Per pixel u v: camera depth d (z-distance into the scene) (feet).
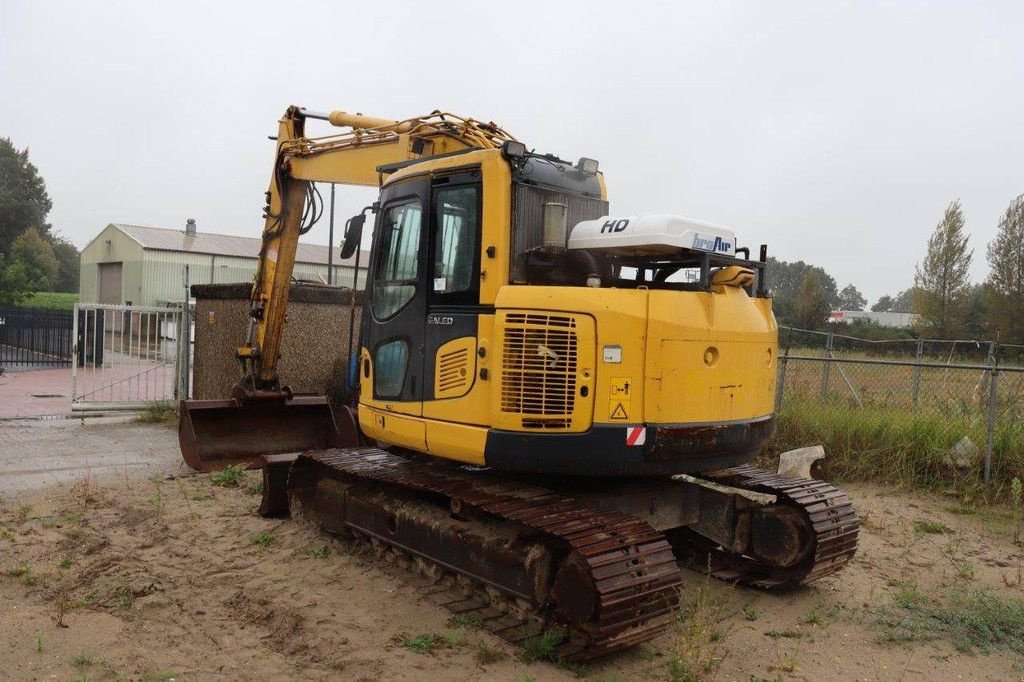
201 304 41.09
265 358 30.76
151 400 43.19
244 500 25.44
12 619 16.16
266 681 13.85
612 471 15.66
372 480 20.38
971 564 21.16
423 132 23.30
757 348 17.52
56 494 25.81
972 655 15.69
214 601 17.47
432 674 14.21
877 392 37.29
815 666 15.01
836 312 123.24
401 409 18.43
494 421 15.93
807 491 19.13
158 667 14.28
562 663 14.65
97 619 16.33
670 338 15.71
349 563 19.79
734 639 16.19
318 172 28.55
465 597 17.67
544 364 15.57
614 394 15.49
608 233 16.66
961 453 28.94
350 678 14.03
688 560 20.86
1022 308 100.37
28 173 230.27
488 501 16.19
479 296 16.58
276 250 30.22
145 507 24.34
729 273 17.16
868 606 18.13
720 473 20.52
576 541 14.30
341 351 40.34
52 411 44.45
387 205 19.57
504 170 16.46
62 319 80.07
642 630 14.57
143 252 106.32
